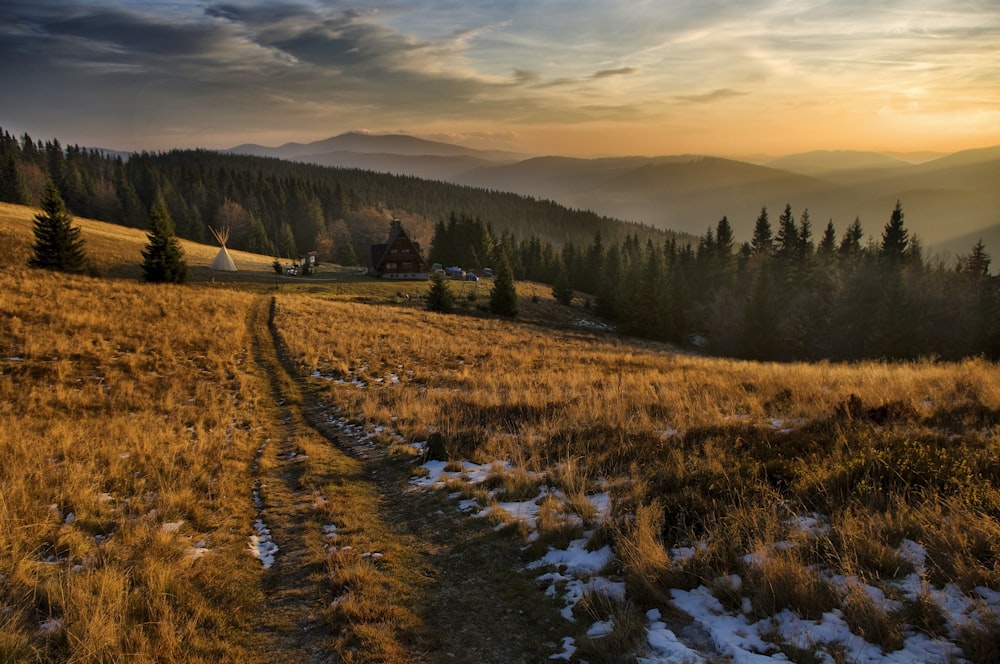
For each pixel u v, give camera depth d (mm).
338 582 5422
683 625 4273
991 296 46031
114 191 129750
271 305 39469
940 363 19062
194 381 17344
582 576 5242
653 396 12633
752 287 54969
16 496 6812
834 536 4918
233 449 10820
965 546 4328
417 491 8438
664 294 61719
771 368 19047
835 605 4109
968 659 3387
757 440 8039
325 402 16234
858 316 49562
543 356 25797
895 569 4379
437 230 113375
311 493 8516
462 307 59969
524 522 6719
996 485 5371
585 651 4074
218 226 125438
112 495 7750
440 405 14008
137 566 5438
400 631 4578
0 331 19031
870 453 6375
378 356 24078
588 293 104188
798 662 3545
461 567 5824
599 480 7754
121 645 4090
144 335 22125
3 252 52906
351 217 150125
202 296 35812
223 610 4910
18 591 4719
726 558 4875
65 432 10609
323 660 4238
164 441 10820
